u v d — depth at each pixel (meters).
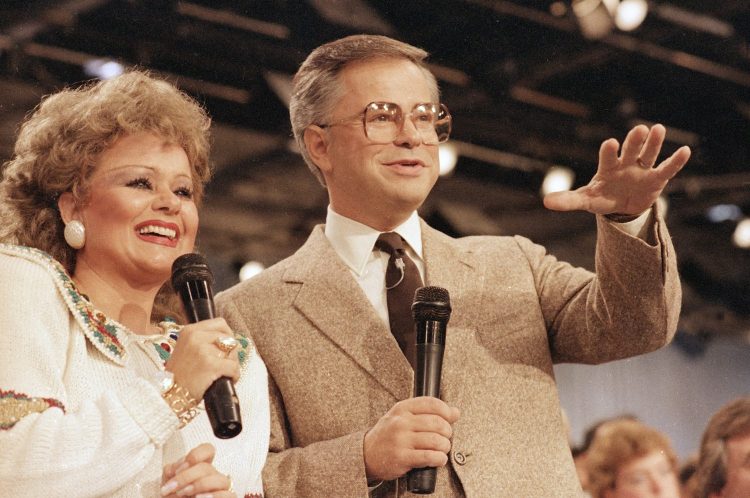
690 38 8.50
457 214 10.85
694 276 11.70
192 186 3.36
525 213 10.94
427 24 8.02
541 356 3.62
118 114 3.20
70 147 3.19
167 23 7.64
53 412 2.76
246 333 3.69
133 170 3.18
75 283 3.13
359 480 3.27
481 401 3.49
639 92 9.29
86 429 2.72
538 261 3.82
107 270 3.18
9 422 2.73
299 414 3.57
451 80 8.73
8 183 3.29
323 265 3.76
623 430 6.59
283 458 3.47
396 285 3.69
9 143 8.13
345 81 3.78
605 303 3.39
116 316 3.20
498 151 9.92
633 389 10.68
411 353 3.56
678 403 10.98
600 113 9.45
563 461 3.50
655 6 8.18
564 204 3.24
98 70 7.73
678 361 11.22
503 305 3.66
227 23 7.75
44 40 7.58
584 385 10.46
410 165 3.69
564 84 9.09
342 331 3.61
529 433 3.49
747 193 10.53
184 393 2.78
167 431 2.76
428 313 3.29
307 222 10.71
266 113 8.66
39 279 3.03
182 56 7.88
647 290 3.31
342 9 7.67
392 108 3.70
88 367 3.01
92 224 3.18
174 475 2.82
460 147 9.84
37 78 7.62
